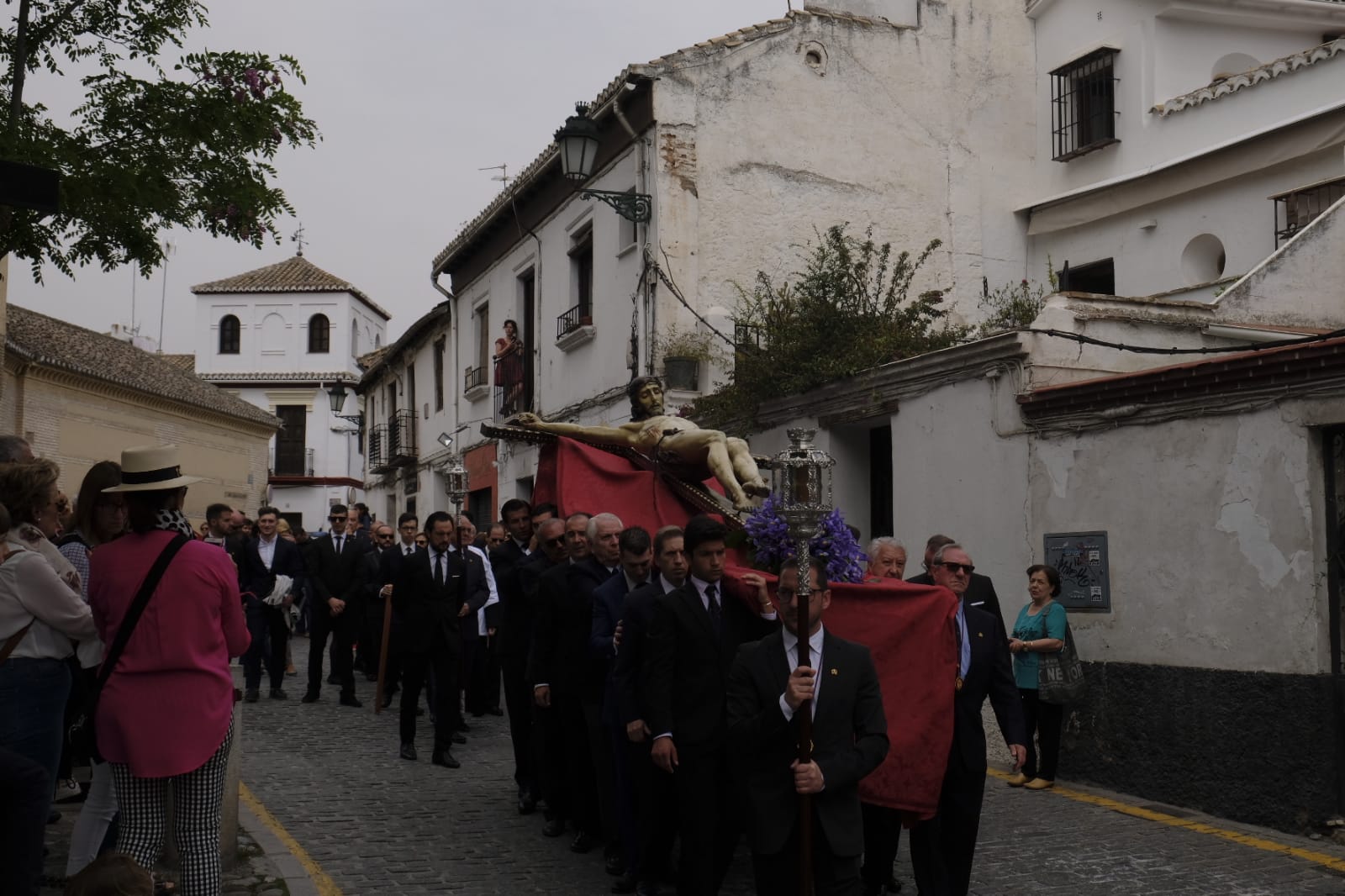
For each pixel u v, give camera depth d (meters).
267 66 8.19
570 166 14.69
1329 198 12.91
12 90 7.90
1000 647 6.22
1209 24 16.23
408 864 6.85
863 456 12.79
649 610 6.22
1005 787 9.11
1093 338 9.98
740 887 6.53
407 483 31.02
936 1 17.06
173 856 6.19
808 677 4.65
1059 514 9.61
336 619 13.55
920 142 16.78
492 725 12.10
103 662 4.85
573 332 17.89
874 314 13.31
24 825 4.49
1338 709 7.57
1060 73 17.05
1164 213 15.25
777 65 16.12
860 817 4.86
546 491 8.80
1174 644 8.59
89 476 5.89
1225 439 8.27
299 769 9.58
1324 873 6.73
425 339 28.94
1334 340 7.64
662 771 6.27
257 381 51.19
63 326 29.70
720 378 15.16
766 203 15.89
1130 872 6.78
